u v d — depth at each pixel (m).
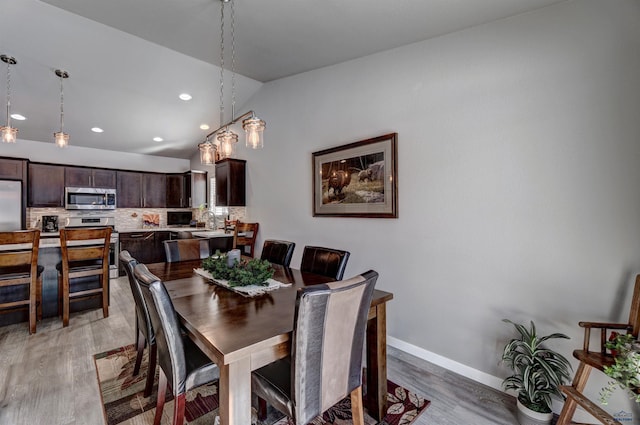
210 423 1.77
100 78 3.62
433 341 2.46
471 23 2.15
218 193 4.82
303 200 3.63
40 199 5.19
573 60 1.78
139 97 4.11
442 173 2.37
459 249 2.29
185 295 1.75
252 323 1.34
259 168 4.32
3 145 4.96
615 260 1.66
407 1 1.97
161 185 6.53
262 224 4.27
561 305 1.84
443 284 2.39
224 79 3.87
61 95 3.90
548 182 1.88
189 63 3.43
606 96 1.68
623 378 1.34
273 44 2.79
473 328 2.23
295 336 1.19
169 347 1.37
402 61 2.63
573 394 1.49
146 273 1.49
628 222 1.62
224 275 2.05
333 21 2.31
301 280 2.07
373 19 2.22
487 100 2.12
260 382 1.40
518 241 2.00
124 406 1.92
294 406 1.23
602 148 1.69
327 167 3.30
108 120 4.70
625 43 1.62
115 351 2.65
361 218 2.99
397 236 2.69
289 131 3.80
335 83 3.22
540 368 1.77
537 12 1.91
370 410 1.84
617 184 1.65
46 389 2.09
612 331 1.65
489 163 2.12
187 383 1.42
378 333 1.79
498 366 2.11
